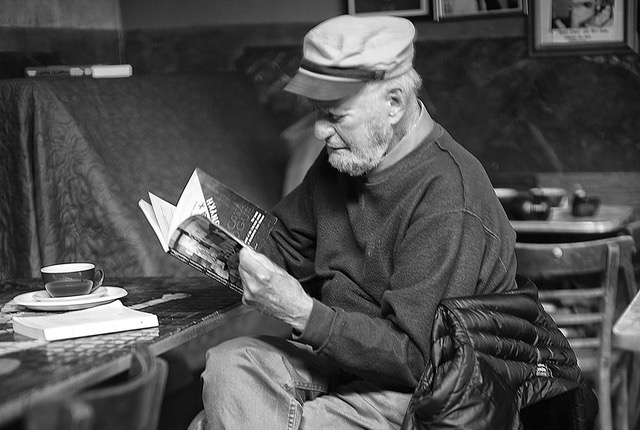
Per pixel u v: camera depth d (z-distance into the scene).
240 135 4.41
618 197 4.32
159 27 4.85
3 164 3.49
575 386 2.32
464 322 2.13
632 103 4.28
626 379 3.97
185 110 4.22
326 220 2.62
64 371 1.88
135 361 1.79
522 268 3.53
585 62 4.32
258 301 2.23
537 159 4.41
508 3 4.37
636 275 4.23
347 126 2.39
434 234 2.35
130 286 2.79
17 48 4.09
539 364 2.30
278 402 2.27
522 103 4.41
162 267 3.54
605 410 3.52
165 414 3.40
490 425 2.03
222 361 2.31
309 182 2.75
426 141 2.48
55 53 4.36
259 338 2.42
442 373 2.08
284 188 4.38
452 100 4.50
